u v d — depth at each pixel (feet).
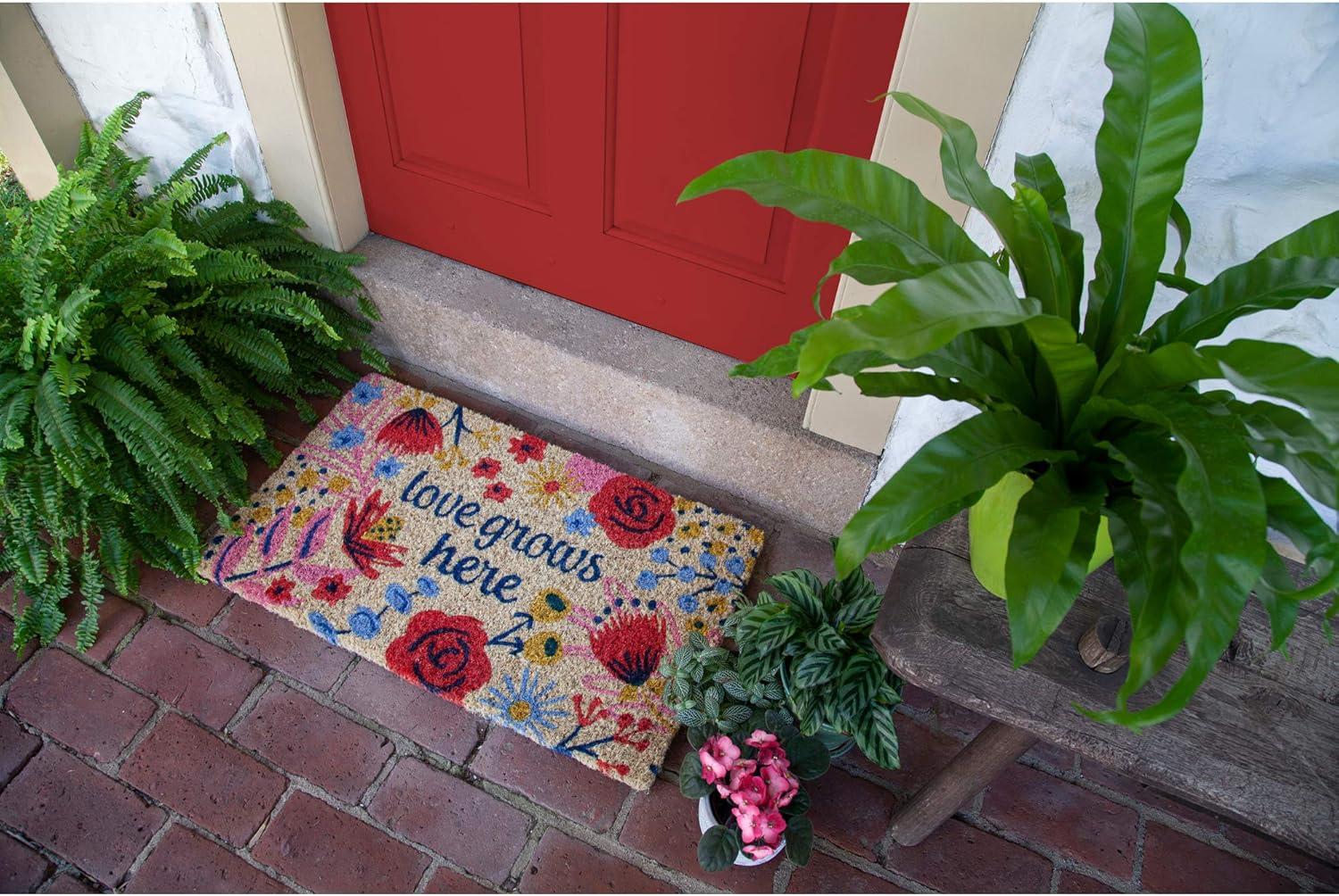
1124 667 4.00
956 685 4.00
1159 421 2.95
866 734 5.45
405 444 7.84
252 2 6.42
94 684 6.50
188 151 7.91
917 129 5.15
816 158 3.28
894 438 6.68
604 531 7.38
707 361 7.54
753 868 5.95
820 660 5.54
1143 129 3.31
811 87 5.89
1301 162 4.27
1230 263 4.73
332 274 7.83
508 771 6.26
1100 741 3.84
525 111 6.88
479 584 7.02
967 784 5.13
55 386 6.16
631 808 6.15
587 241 7.48
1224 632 2.67
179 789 6.10
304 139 7.30
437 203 7.86
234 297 6.97
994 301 2.60
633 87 6.37
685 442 7.63
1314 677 4.08
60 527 6.32
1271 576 3.14
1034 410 3.50
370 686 6.57
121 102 7.68
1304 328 4.78
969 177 3.52
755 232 6.79
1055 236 3.49
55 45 7.39
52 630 6.60
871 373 3.51
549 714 6.41
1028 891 5.94
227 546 7.10
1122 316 3.49
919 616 4.23
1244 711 3.94
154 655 6.64
